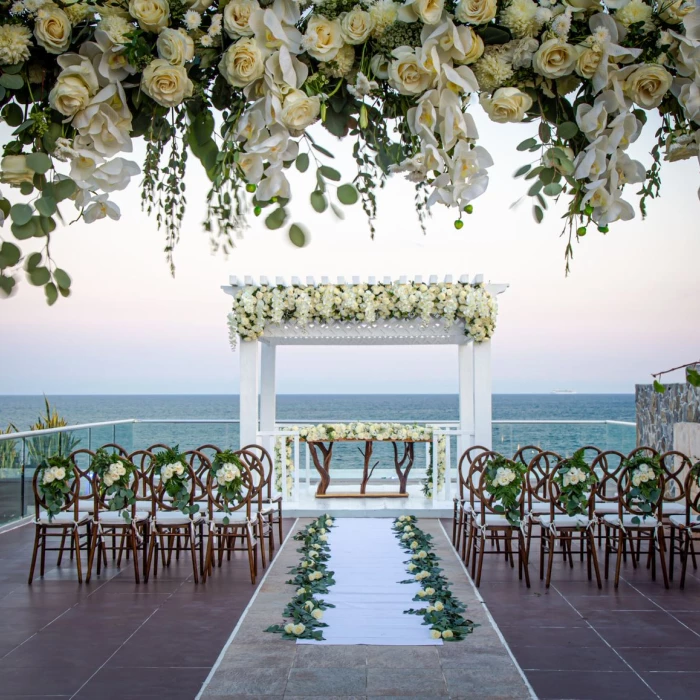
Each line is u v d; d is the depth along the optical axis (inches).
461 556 243.4
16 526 294.8
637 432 360.8
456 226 42.7
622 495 206.7
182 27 42.6
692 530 204.7
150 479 218.4
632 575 219.8
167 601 193.6
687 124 48.9
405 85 41.7
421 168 42.4
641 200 50.8
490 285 315.6
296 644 159.2
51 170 41.3
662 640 162.1
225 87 46.0
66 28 40.2
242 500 215.2
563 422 360.2
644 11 42.9
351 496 345.7
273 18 40.6
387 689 135.3
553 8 43.4
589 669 145.1
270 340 340.8
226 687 136.7
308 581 209.6
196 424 366.3
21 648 158.9
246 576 219.1
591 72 43.1
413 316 313.3
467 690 134.7
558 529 210.2
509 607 187.0
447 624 168.6
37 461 304.7
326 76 44.4
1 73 42.3
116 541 271.7
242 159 42.5
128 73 41.7
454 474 362.3
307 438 338.0
